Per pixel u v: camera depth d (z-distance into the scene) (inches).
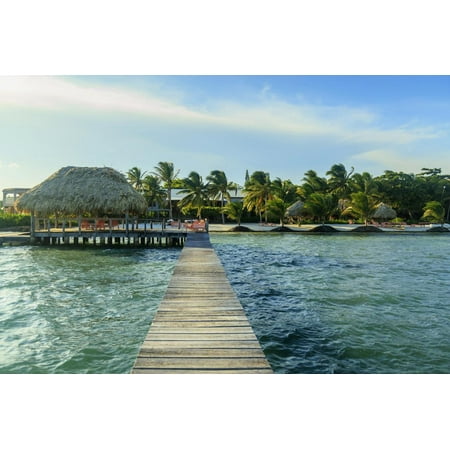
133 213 931.3
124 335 272.2
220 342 199.3
